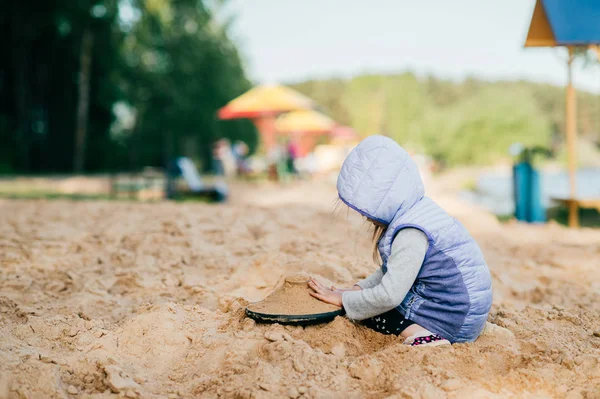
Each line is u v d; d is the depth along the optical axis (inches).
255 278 144.6
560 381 89.4
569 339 110.0
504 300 142.6
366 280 115.2
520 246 222.5
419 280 102.6
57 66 1022.4
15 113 1002.7
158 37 1191.6
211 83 1264.8
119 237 197.6
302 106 698.8
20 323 120.3
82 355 98.9
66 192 494.9
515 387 87.9
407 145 1697.8
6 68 986.7
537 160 1312.7
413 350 96.3
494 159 1588.3
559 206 379.2
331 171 995.9
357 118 2047.2
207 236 196.1
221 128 1330.0
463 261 100.5
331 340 103.6
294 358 94.7
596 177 830.5
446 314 101.1
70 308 129.2
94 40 1015.0
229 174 874.8
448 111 1754.4
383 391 88.4
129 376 92.7
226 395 87.0
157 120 1206.3
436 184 774.5
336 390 88.6
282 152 783.1
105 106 1088.2
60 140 1054.4
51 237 197.9
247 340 102.0
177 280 149.4
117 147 1136.8
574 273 176.6
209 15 1272.1
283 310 109.2
